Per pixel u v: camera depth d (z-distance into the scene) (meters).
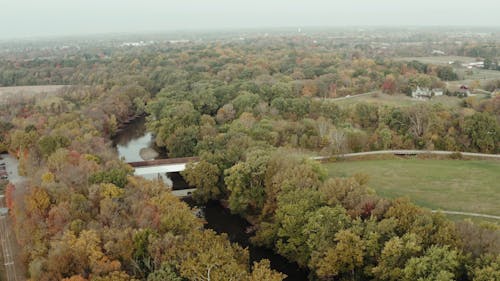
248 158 90.88
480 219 78.75
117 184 81.81
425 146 122.50
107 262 58.31
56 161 90.44
